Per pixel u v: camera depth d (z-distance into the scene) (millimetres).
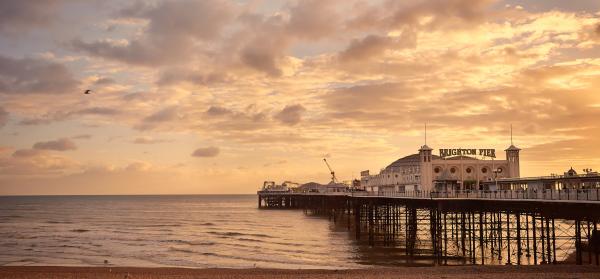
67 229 116938
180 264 63500
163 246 82625
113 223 138000
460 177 96750
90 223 138000
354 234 95625
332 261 64000
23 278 45344
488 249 70250
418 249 71312
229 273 49562
